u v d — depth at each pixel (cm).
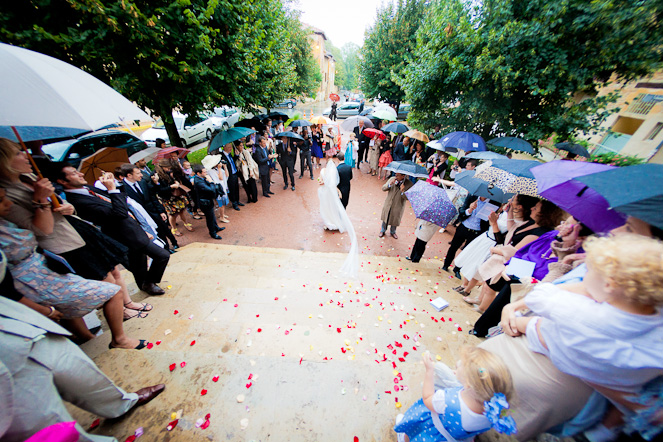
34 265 187
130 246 316
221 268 463
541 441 167
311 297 376
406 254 603
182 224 692
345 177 619
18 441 131
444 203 420
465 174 427
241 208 793
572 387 145
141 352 246
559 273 208
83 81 194
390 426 202
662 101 777
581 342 127
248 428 194
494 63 600
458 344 296
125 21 461
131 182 441
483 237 373
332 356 270
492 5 618
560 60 562
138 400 203
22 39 433
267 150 929
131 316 309
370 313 346
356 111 2483
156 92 602
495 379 124
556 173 233
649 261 107
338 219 648
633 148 850
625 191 145
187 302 342
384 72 1577
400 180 592
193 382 223
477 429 136
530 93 659
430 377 165
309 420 202
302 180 1041
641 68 531
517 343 169
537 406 156
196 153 1159
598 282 128
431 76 761
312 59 1825
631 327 118
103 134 862
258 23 700
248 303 351
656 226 130
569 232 220
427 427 160
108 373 225
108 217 294
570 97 634
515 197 296
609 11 502
